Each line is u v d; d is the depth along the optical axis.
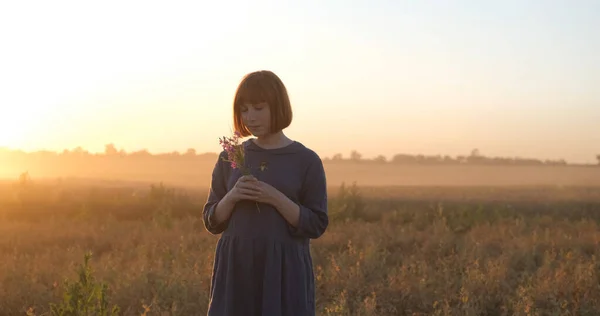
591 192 68.44
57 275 8.66
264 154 2.88
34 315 6.46
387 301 7.62
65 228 16.73
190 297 7.27
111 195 39.41
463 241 13.17
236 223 2.86
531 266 10.27
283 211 2.76
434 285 8.15
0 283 7.87
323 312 6.95
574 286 7.86
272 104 2.77
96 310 5.29
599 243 12.87
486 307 7.44
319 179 2.91
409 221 21.69
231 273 2.83
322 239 13.14
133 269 8.63
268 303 2.75
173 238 13.92
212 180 3.08
